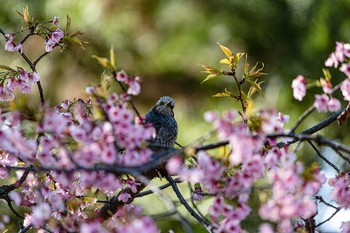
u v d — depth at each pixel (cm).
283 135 803
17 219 1441
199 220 924
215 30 1967
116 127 793
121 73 822
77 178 945
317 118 1878
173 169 788
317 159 1753
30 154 835
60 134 809
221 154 799
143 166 815
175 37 2008
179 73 2012
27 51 1916
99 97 812
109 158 791
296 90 863
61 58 1927
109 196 1052
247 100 956
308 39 1916
